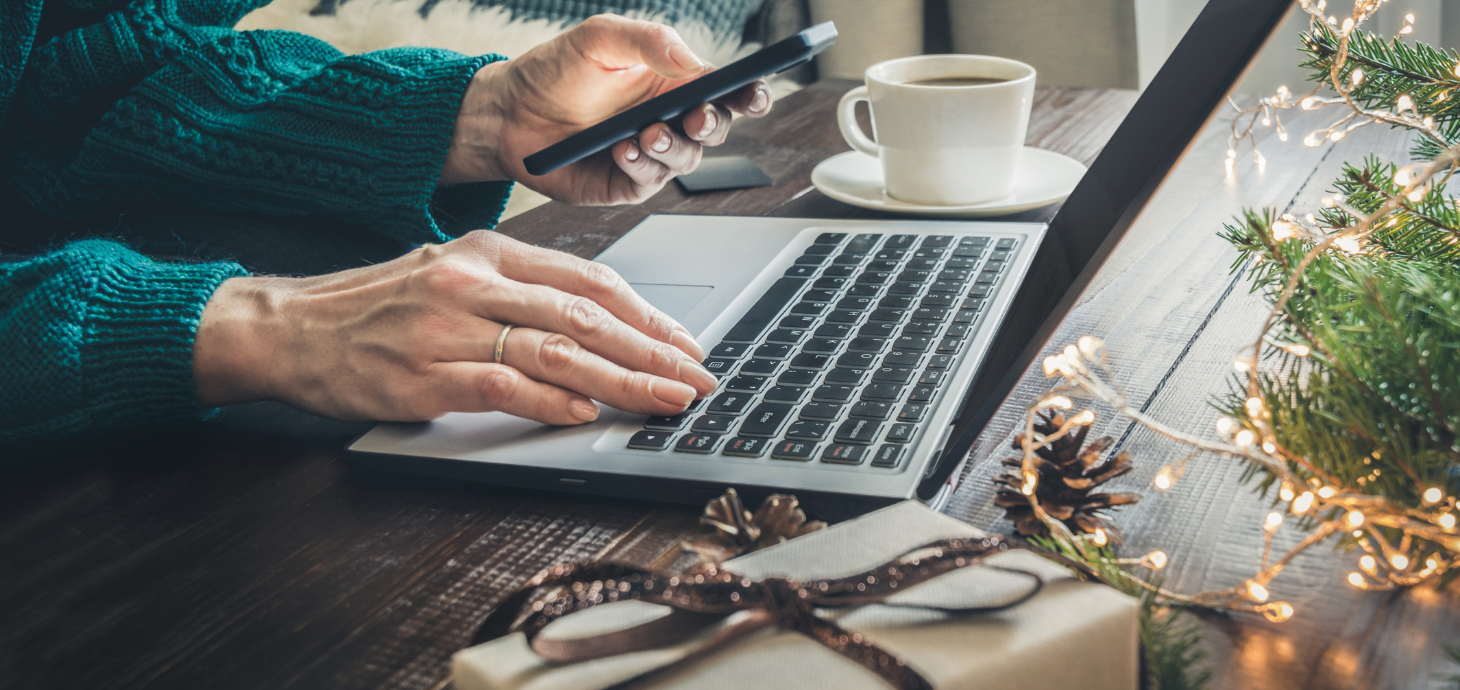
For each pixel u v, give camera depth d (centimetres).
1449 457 28
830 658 21
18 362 45
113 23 69
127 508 41
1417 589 29
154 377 46
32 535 39
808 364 46
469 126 71
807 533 29
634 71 71
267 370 46
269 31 73
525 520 38
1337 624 28
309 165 66
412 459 41
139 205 70
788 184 82
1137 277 56
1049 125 92
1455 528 27
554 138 72
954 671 20
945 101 66
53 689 30
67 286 47
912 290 55
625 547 35
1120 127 47
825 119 102
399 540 37
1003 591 23
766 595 22
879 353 46
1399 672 26
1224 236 47
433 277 46
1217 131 83
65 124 70
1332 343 31
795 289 57
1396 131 76
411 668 30
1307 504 27
